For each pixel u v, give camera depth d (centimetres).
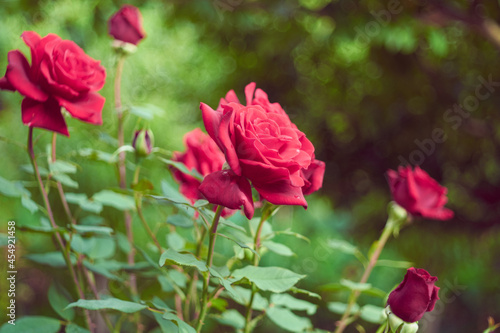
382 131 261
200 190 76
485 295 271
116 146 98
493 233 265
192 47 305
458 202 263
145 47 281
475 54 245
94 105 87
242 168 76
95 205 95
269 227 92
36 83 84
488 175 262
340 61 266
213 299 87
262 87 278
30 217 162
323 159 272
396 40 203
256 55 272
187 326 77
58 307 85
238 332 91
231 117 75
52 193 166
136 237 162
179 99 295
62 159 94
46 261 90
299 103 275
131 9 106
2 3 189
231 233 85
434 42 211
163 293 91
